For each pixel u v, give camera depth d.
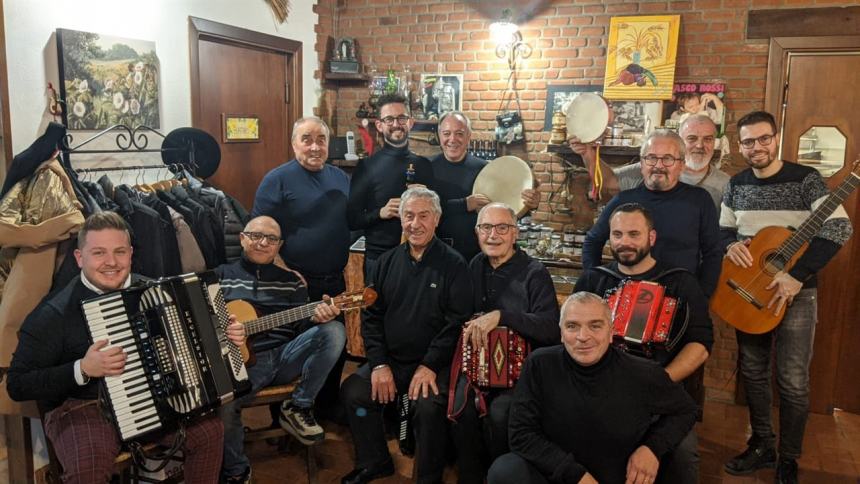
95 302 2.00
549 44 4.05
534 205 3.07
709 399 3.78
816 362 3.54
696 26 3.69
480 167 3.36
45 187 2.27
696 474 2.16
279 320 2.54
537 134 4.16
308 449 2.68
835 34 3.39
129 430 2.01
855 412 3.56
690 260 2.61
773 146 2.73
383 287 2.74
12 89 2.55
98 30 2.90
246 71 3.87
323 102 4.54
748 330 2.70
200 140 3.23
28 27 2.60
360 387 2.70
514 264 2.64
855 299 3.46
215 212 2.96
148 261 2.56
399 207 2.71
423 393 2.54
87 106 2.85
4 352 2.25
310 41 4.38
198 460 2.27
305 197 3.02
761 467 2.88
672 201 2.62
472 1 4.21
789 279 2.61
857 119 3.38
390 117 3.12
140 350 2.04
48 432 2.13
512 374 2.44
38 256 2.27
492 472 2.15
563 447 2.08
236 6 3.70
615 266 2.55
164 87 3.28
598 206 4.04
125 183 3.08
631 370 2.03
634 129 3.83
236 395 2.23
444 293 2.66
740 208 2.85
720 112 3.66
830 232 2.59
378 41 4.49
